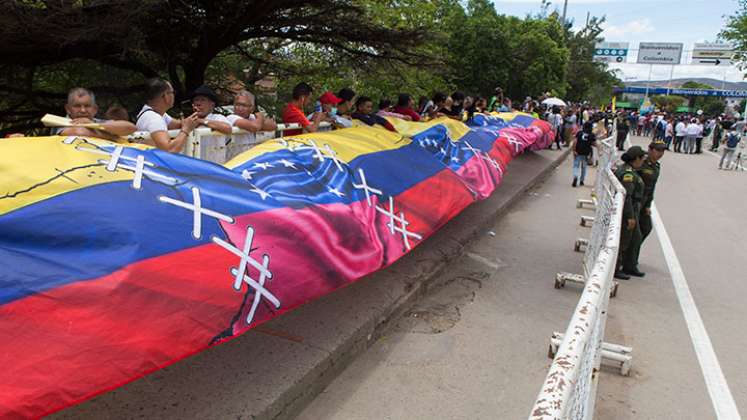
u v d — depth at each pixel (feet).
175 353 7.73
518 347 15.06
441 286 19.52
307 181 13.62
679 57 186.09
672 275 22.38
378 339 15.17
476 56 76.79
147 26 22.61
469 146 27.09
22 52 20.27
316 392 12.26
